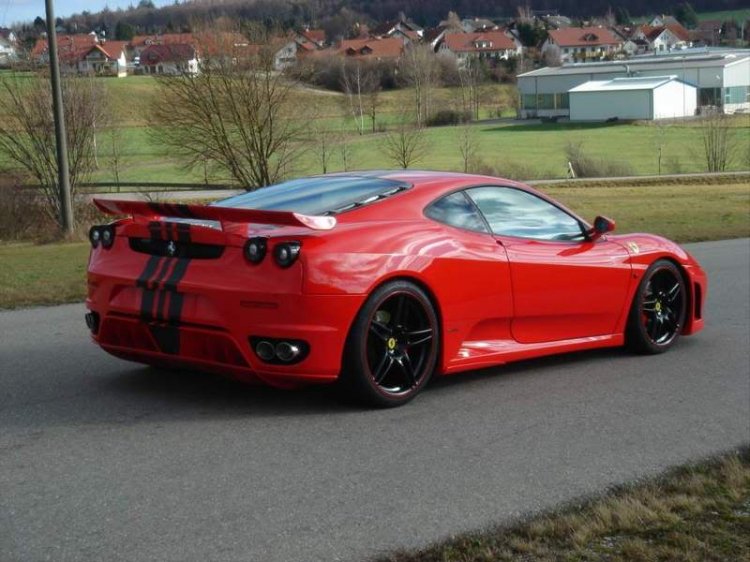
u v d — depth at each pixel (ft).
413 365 16.80
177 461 13.47
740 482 12.73
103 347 17.51
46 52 89.92
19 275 35.42
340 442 14.49
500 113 393.70
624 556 10.20
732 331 24.36
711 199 109.81
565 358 21.01
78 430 14.89
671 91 339.77
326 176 18.86
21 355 20.54
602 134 307.78
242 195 18.47
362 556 10.38
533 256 18.40
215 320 15.34
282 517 11.48
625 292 20.42
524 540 10.73
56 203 80.84
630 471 13.46
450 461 13.75
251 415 15.84
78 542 10.65
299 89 112.37
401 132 227.61
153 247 16.46
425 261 16.43
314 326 15.06
